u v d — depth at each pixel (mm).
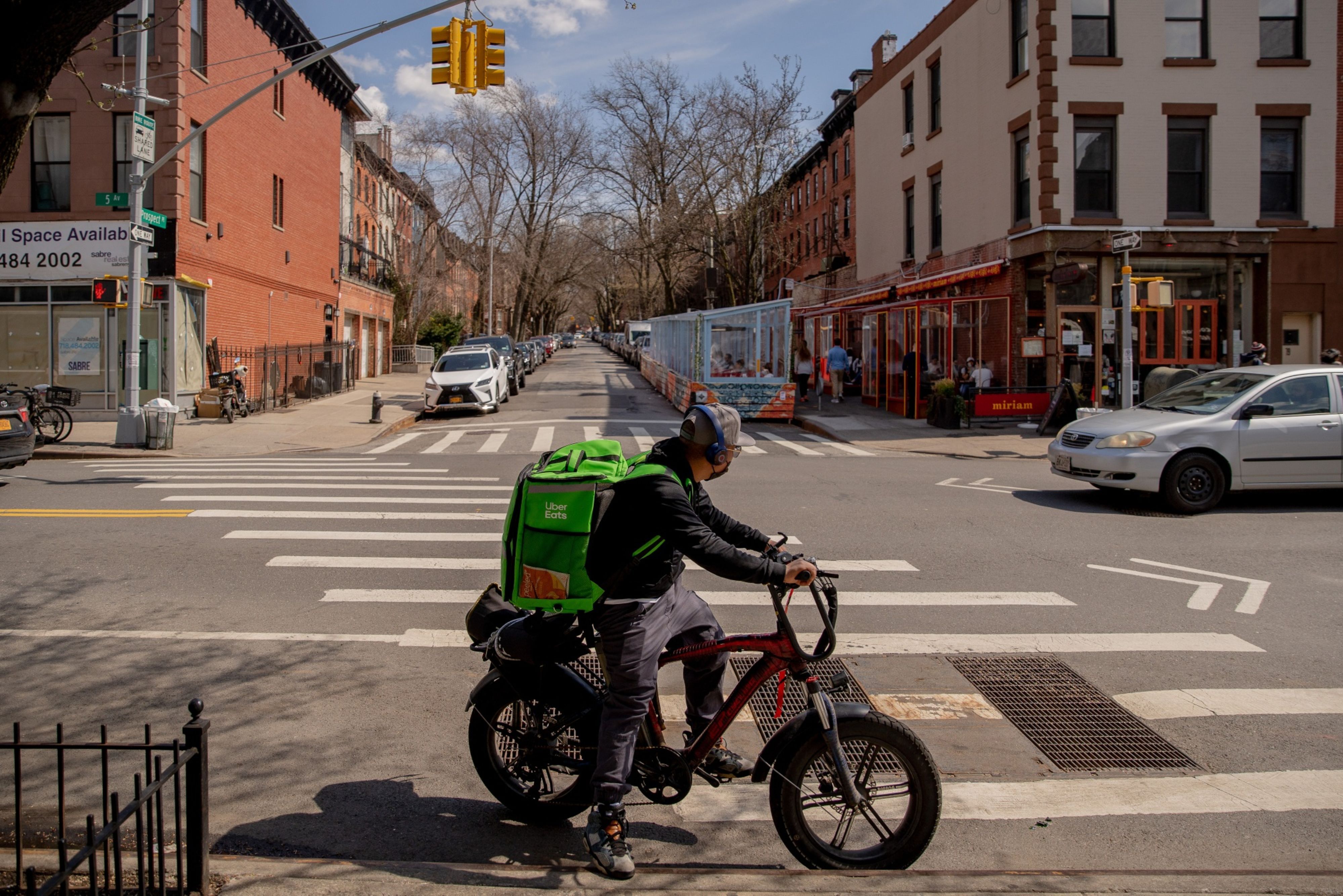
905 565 8844
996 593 7949
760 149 36750
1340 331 21500
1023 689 5902
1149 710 5594
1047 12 20922
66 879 2785
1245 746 5102
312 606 7406
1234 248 21156
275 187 29109
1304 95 21234
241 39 25906
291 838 4062
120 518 10477
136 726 5211
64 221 21938
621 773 3719
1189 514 11180
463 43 13516
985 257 23781
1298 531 10250
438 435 20844
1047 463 16359
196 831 3295
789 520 10742
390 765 4801
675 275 48094
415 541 9562
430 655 6379
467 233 51844
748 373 24047
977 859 3986
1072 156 21078
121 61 21750
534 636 3891
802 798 3730
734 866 3916
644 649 3719
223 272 24969
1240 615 7379
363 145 43875
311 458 16625
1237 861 3965
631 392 33375
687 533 3580
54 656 6238
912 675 6145
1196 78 21062
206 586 7887
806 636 6832
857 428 21781
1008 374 22641
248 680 5879
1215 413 11367
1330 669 6238
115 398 22281
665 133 42562
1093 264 21406
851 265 37219
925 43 27750
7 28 4453
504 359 28922
